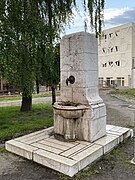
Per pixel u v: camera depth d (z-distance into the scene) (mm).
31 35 6566
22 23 6367
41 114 8875
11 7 6180
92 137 4469
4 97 20547
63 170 3447
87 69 4648
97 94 5004
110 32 34469
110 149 4457
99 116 4695
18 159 4121
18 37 6273
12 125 6672
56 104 4891
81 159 3588
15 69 6367
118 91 25391
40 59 7188
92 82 4820
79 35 4621
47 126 6516
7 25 5949
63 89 5012
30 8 6758
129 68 31578
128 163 3875
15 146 4328
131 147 4738
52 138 4812
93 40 4840
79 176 3400
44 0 8453
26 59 6645
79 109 4457
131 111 10406
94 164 3846
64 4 8625
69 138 4543
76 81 4738
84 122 4520
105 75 36281
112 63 34656
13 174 3512
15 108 11062
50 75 9305
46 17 8633
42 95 21938
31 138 4840
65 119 4559
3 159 4125
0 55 5965
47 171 3600
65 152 3914
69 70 4867
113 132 5211
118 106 12734
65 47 4902
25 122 7160
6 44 5965
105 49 35750
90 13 7965
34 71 6969
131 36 31266
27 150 4070
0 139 5289
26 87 7051
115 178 3340
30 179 3338
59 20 8797
